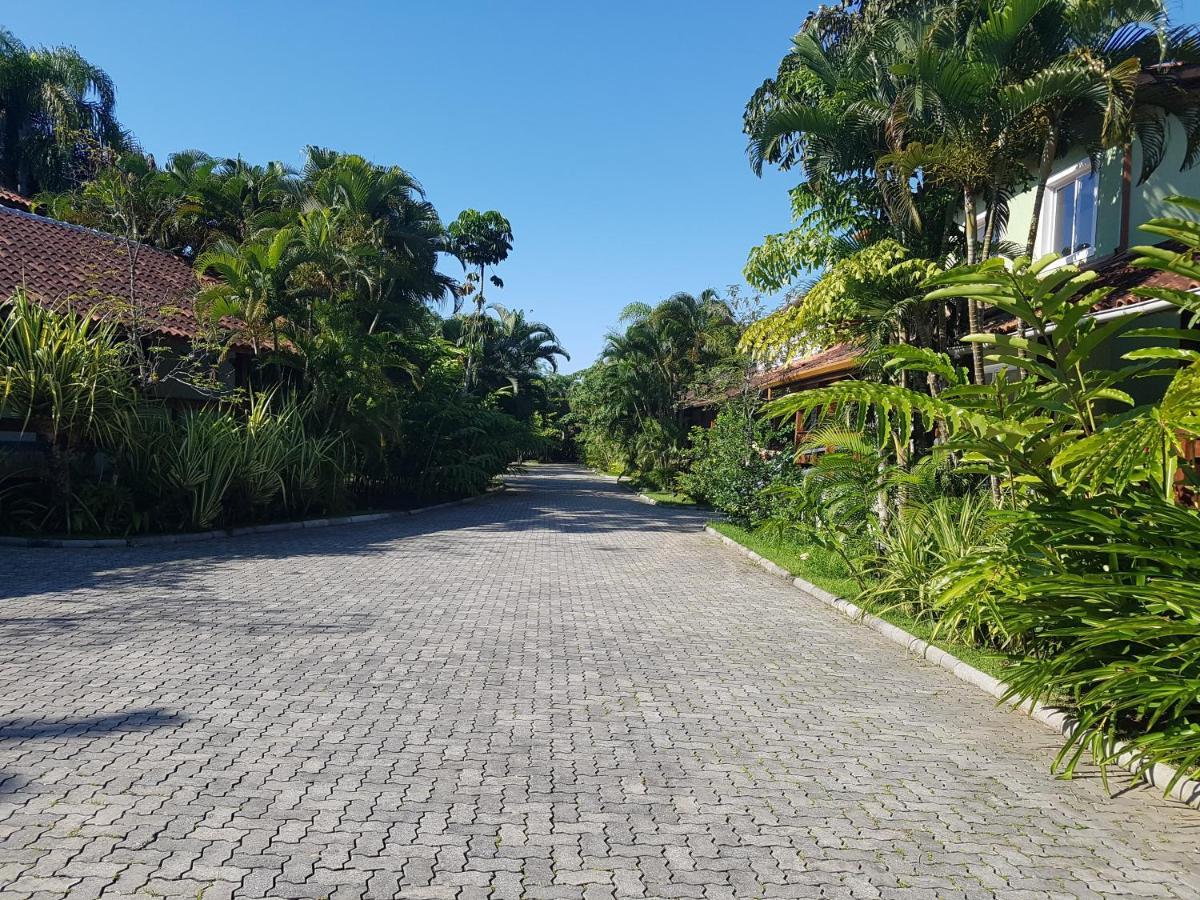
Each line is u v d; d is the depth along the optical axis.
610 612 9.11
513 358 49.88
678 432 29.19
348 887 3.27
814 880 3.47
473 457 24.11
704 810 4.12
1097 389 5.49
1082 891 3.46
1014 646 7.21
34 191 30.81
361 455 19.39
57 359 12.86
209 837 3.63
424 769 4.50
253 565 11.32
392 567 11.67
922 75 9.73
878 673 6.88
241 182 25.67
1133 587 4.50
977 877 3.55
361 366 18.38
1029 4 9.20
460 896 3.24
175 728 4.97
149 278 20.11
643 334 32.47
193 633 7.32
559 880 3.39
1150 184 11.08
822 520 10.87
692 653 7.36
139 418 13.88
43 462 13.37
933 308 11.57
